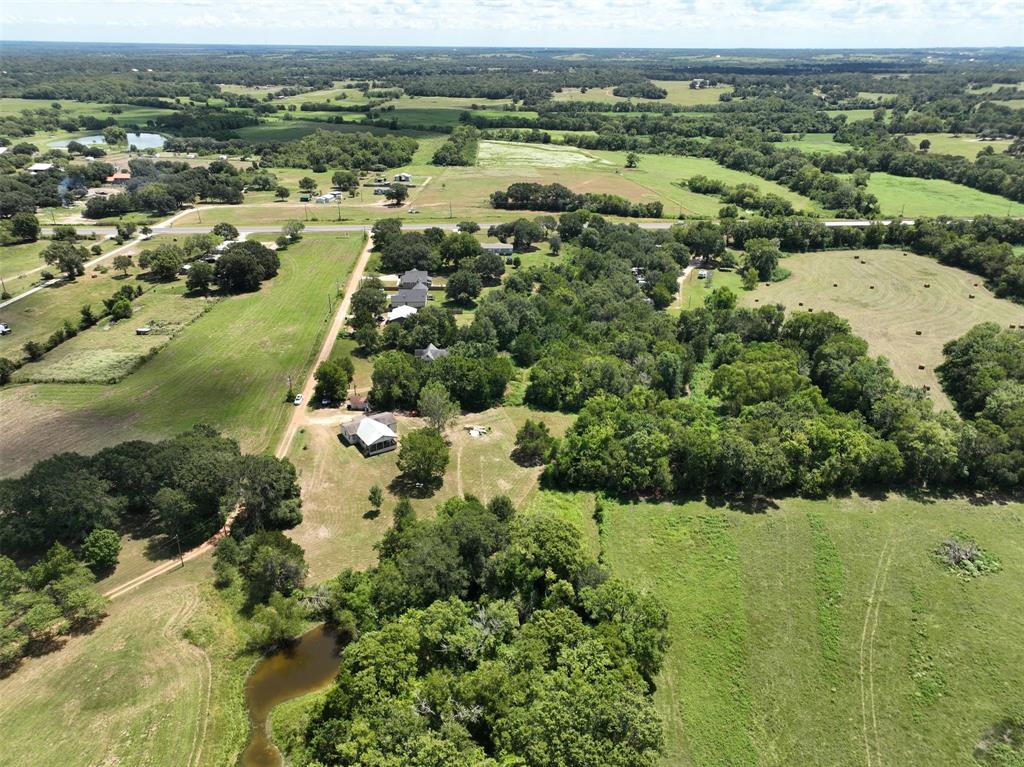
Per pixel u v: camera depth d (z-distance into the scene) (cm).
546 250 19338
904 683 6038
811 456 8788
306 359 12475
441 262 17712
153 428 10156
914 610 6788
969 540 7706
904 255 19150
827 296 16175
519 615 6531
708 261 18988
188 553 7675
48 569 6669
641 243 18188
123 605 6844
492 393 11306
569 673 5494
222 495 7938
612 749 4731
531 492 9012
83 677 5962
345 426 10112
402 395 11062
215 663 6275
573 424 10188
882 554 7544
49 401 10819
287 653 6456
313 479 9106
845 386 10488
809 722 5712
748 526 8075
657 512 8475
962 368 11606
